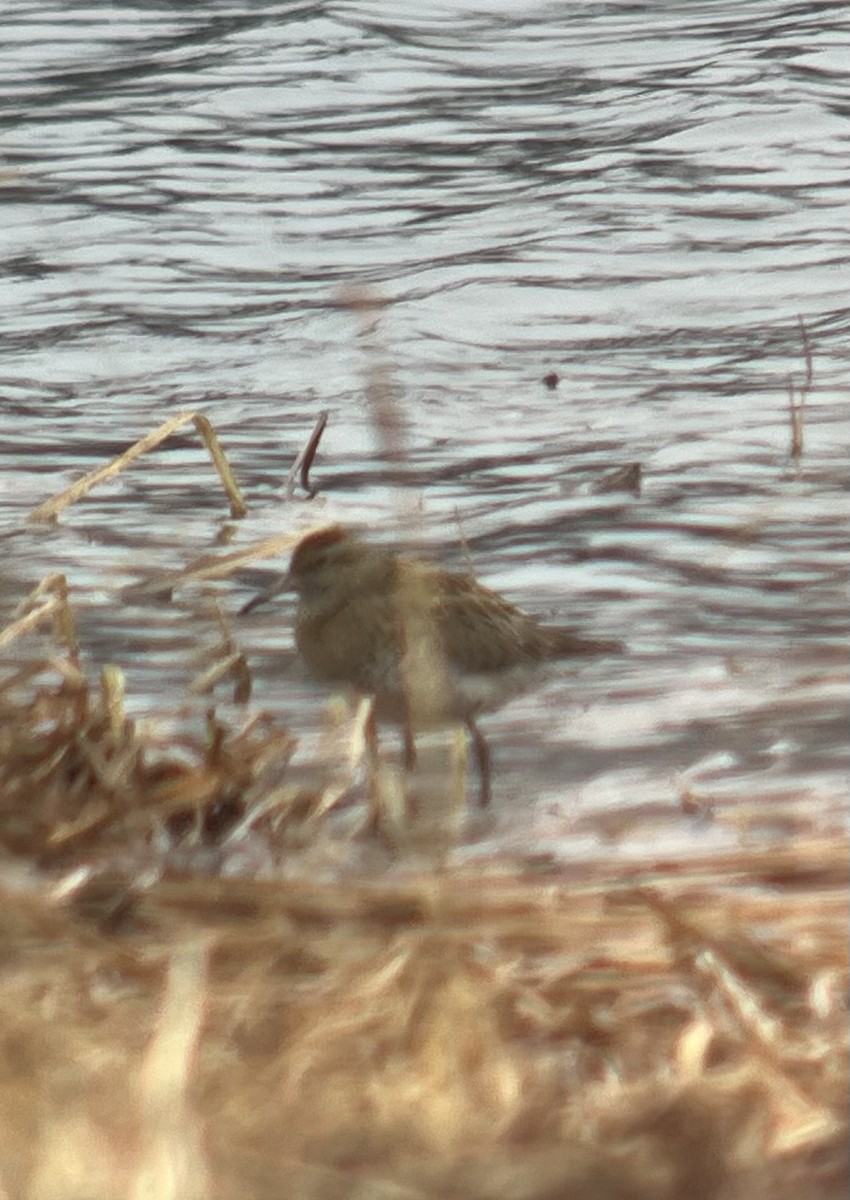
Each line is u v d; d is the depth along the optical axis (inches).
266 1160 251.8
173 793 379.2
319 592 479.8
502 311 831.1
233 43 1187.9
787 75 1118.4
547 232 927.0
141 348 794.2
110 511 611.5
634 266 885.8
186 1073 259.4
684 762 425.1
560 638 490.3
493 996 294.8
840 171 992.9
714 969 297.9
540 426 695.7
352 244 920.9
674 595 535.8
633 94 1107.3
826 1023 295.1
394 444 377.4
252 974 306.7
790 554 562.6
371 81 1134.4
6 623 476.1
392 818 374.9
